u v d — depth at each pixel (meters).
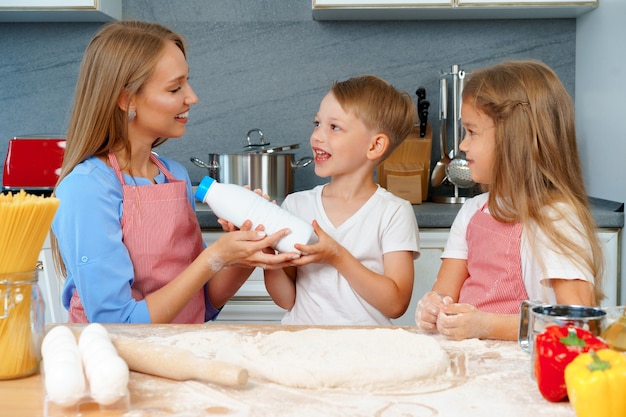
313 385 0.96
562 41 2.75
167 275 1.52
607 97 2.38
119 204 1.49
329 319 1.62
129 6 2.77
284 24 2.78
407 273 1.65
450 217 2.28
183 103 1.55
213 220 2.27
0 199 1.01
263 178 2.47
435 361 1.01
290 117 2.80
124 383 0.88
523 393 0.94
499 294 1.46
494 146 1.47
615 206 2.28
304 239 1.45
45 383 0.90
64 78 2.79
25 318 1.02
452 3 2.48
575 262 1.35
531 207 1.42
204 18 2.78
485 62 2.77
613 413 0.81
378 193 1.72
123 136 1.52
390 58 2.78
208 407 0.89
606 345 0.92
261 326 1.29
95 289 1.42
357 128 1.66
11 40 2.77
